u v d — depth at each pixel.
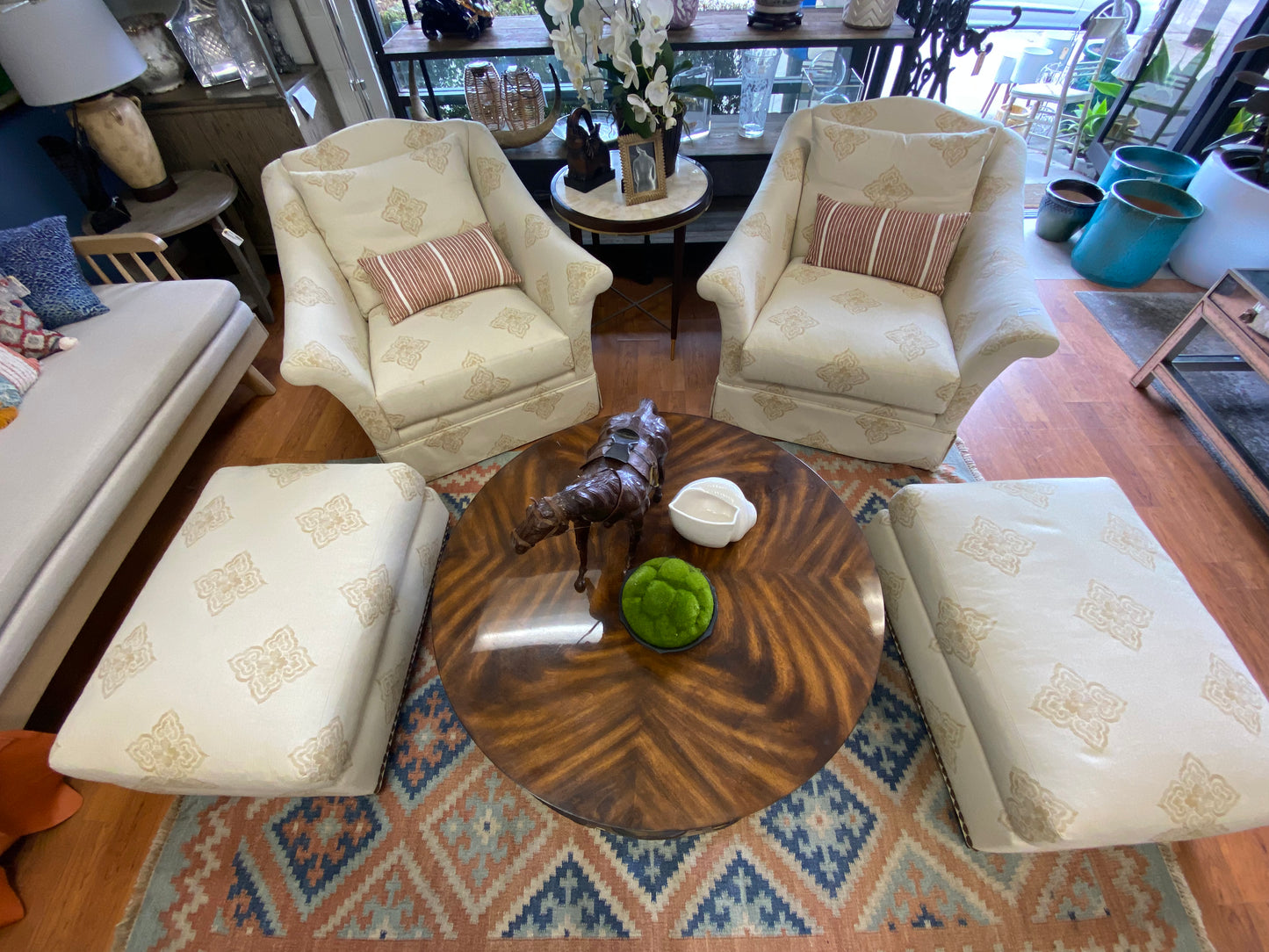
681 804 0.89
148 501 1.59
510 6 2.34
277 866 1.19
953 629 1.12
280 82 2.14
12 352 1.55
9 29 1.61
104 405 1.50
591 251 2.69
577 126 1.79
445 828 1.22
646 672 1.04
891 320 1.64
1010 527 1.21
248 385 2.21
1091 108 2.87
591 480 1.04
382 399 1.54
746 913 1.11
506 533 1.24
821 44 1.93
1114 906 1.10
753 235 1.70
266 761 0.98
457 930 1.11
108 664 1.08
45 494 1.31
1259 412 1.90
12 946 1.12
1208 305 1.73
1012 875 1.14
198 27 2.06
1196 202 2.26
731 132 2.29
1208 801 0.90
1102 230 2.33
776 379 1.68
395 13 2.41
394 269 1.69
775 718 0.97
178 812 1.26
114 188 2.39
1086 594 1.10
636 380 2.17
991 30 2.05
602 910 1.12
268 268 2.75
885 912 1.11
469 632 1.10
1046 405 1.99
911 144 1.67
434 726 1.36
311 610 1.12
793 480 1.32
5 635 1.18
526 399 1.80
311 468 1.38
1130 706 0.96
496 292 1.82
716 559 1.19
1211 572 1.56
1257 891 1.12
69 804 1.24
